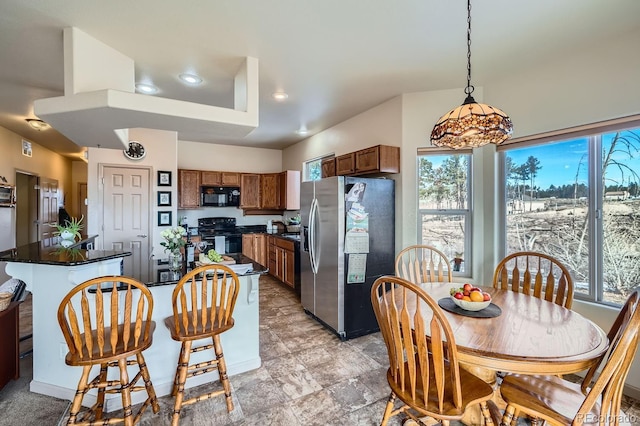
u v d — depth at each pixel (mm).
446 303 1919
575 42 2295
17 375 2324
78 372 2102
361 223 3184
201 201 5660
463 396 1414
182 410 1989
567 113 2504
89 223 4164
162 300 2211
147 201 4449
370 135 3848
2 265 4535
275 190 6156
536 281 2287
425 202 3369
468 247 3252
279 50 2432
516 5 1878
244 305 2482
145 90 3219
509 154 3004
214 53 2473
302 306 3955
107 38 2229
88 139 3004
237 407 2021
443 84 3102
